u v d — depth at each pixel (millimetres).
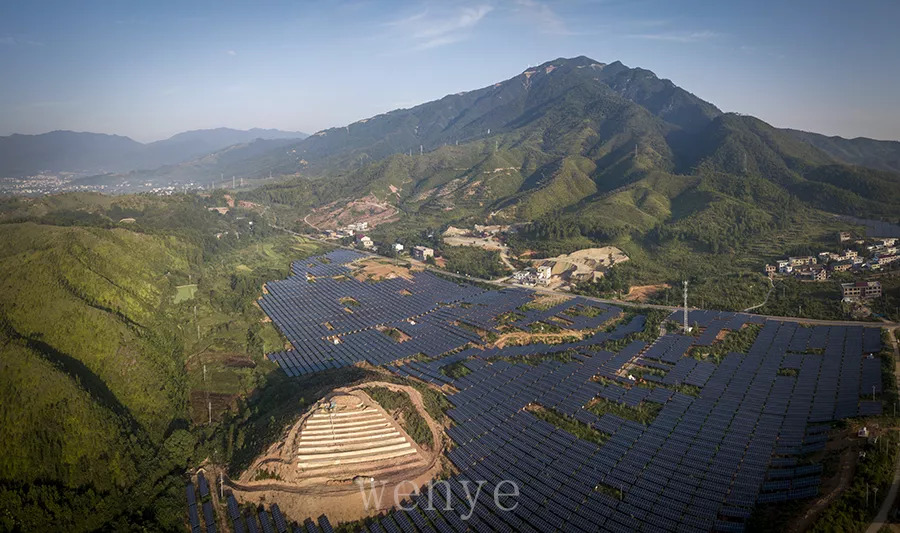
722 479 110438
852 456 108938
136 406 141500
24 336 142125
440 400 148875
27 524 96062
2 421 110312
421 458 121375
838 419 126625
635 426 132875
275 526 103062
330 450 119312
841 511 91562
